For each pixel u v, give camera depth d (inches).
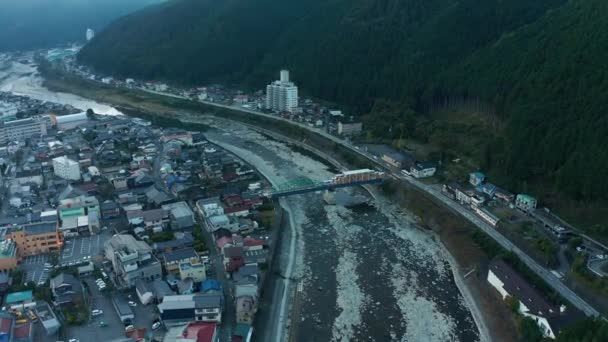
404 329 3612.2
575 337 3046.3
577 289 3838.6
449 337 3523.6
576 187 5000.0
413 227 5369.1
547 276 4052.7
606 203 4761.3
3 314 3415.4
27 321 3398.1
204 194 5708.7
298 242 4970.5
